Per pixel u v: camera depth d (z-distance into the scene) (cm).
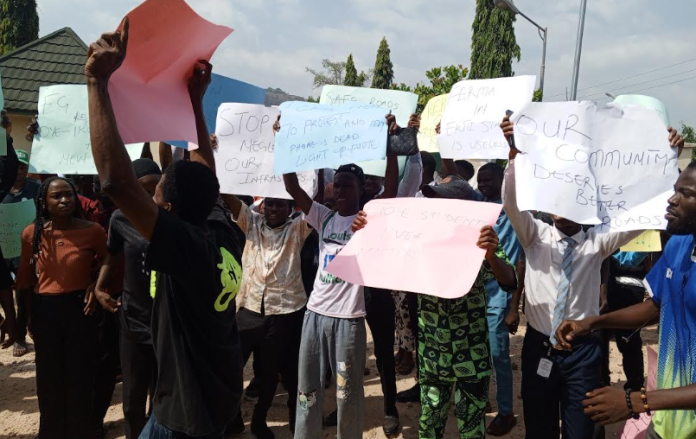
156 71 191
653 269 240
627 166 255
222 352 207
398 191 390
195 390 200
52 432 334
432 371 299
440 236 256
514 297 380
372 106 329
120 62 162
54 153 368
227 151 370
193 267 187
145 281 315
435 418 306
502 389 393
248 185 365
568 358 271
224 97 412
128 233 319
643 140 255
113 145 159
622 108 259
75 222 344
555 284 276
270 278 370
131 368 323
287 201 385
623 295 409
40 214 330
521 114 263
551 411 283
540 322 281
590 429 268
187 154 418
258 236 382
